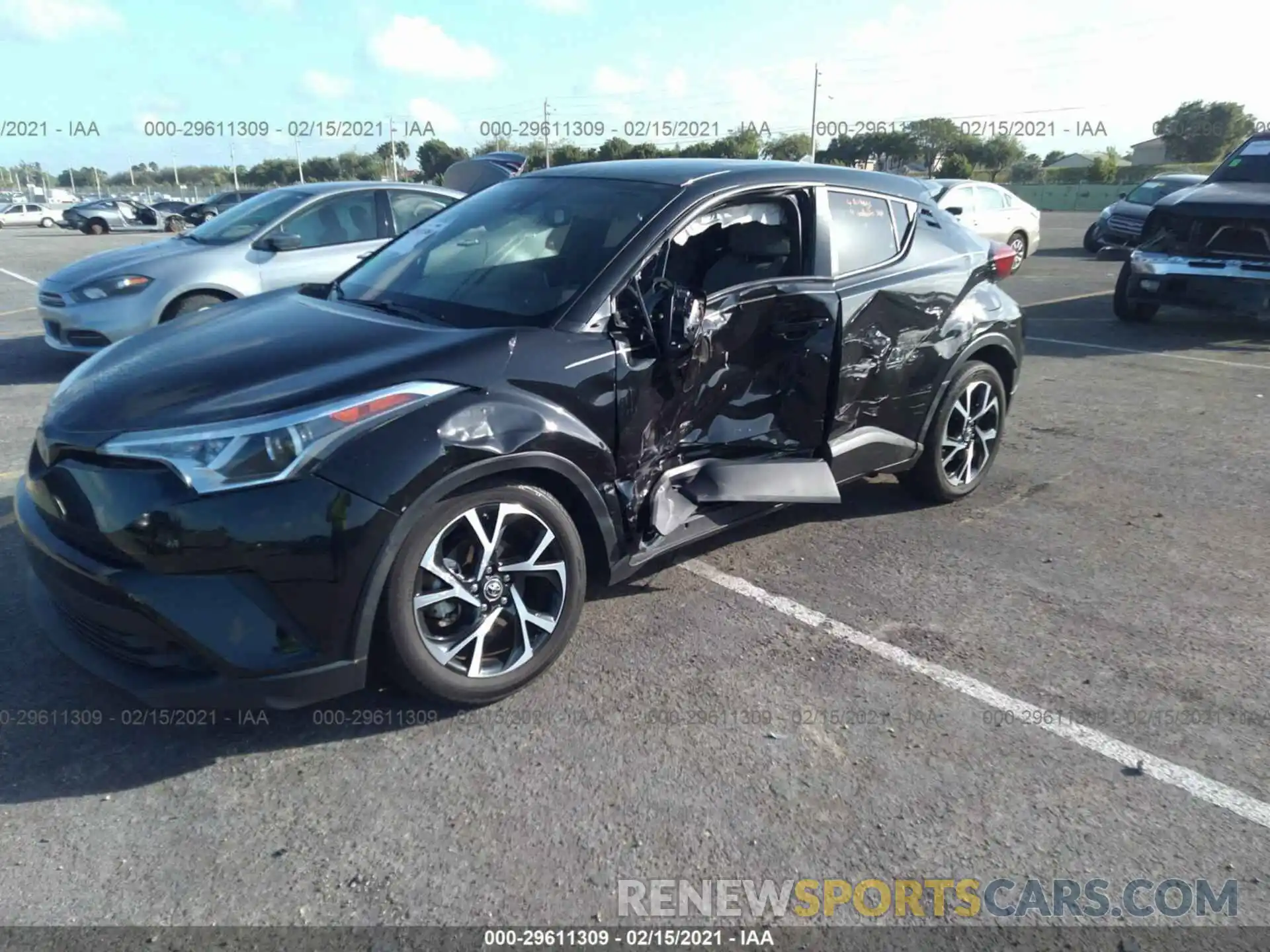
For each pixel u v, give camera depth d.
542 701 3.26
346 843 2.58
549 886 2.44
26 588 3.79
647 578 4.22
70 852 2.54
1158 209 10.15
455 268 3.86
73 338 7.57
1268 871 2.55
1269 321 11.10
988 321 4.93
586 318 3.37
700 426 3.79
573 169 4.36
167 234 35.34
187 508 2.65
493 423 3.01
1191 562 4.49
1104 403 7.38
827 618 3.88
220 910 2.36
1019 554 4.55
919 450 4.82
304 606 2.75
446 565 3.01
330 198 8.10
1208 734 3.14
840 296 4.15
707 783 2.85
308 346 3.18
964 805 2.77
